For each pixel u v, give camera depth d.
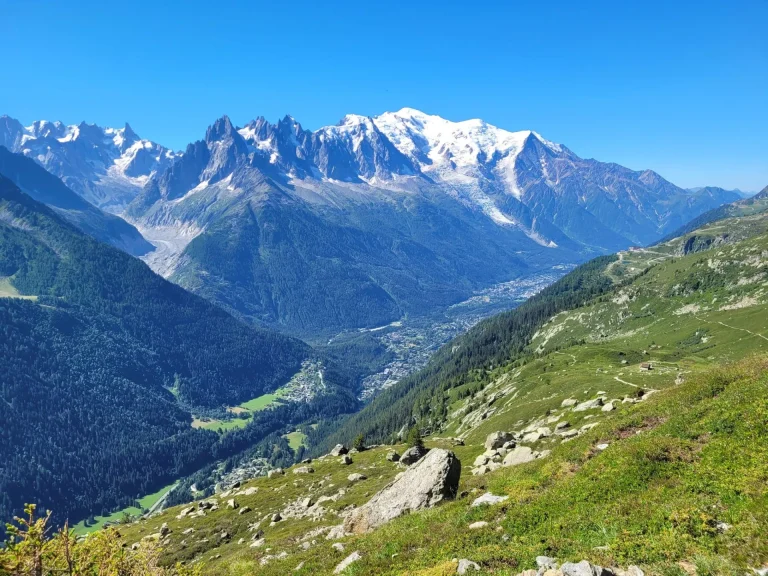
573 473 26.11
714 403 25.97
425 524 25.06
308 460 90.81
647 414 30.67
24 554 13.02
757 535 14.23
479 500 26.17
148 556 16.80
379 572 20.41
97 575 14.79
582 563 14.19
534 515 21.09
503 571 15.79
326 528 42.84
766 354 33.66
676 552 14.70
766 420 21.09
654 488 19.80
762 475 17.47
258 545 44.97
